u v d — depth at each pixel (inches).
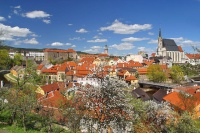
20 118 1798.7
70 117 1333.7
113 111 1058.1
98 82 1080.8
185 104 2250.2
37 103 1768.0
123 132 1106.7
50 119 1705.2
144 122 1357.0
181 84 4761.3
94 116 1103.6
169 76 5664.4
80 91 1122.7
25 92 1870.1
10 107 1684.3
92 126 1120.2
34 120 1808.6
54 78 5762.8
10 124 1696.6
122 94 1054.4
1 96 1753.2
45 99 2174.0
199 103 2325.3
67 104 1493.6
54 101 2054.6
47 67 6446.9
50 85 3422.7
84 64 5625.0
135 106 1306.6
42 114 1765.5
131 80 5290.4
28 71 2313.0
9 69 7657.5
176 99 2600.9
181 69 5984.3
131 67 6766.7
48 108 1798.7
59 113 1761.8
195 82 4965.6
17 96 1702.8
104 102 1059.9
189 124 1366.9
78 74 5177.2
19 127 1652.3
